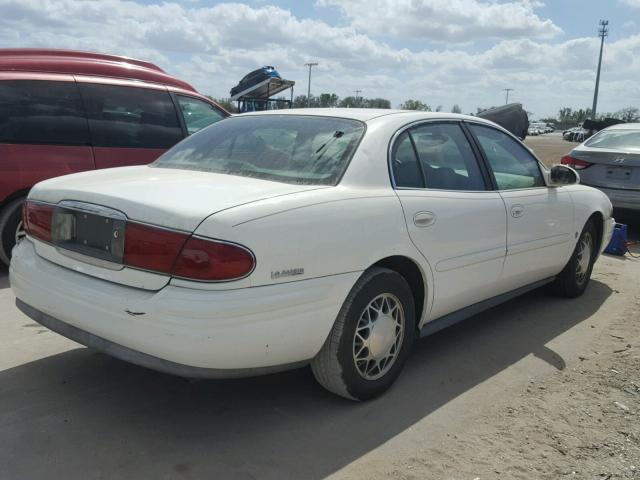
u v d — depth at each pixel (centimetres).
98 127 591
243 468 269
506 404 339
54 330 303
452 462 280
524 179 455
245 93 1525
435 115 392
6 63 570
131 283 270
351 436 299
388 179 333
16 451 274
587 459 287
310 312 281
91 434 291
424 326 367
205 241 252
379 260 315
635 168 783
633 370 389
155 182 305
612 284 607
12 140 538
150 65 686
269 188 294
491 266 401
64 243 300
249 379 356
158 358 261
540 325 473
